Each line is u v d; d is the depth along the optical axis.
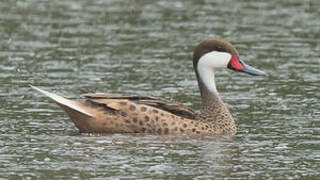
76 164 14.38
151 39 26.75
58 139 16.02
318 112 18.47
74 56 24.25
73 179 13.54
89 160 14.62
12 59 23.70
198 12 31.30
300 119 17.89
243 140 16.25
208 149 15.51
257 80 21.81
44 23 28.98
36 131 16.66
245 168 14.31
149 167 14.26
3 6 31.78
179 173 13.95
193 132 16.50
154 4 32.94
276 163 14.66
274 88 20.88
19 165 14.30
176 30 28.11
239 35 27.38
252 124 17.53
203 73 17.50
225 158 14.93
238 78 22.11
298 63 23.62
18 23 28.83
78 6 32.28
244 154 15.21
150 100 16.64
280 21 29.77
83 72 22.22
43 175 13.73
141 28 28.42
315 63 23.62
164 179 13.60
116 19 29.89
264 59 24.12
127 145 15.59
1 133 16.44
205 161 14.70
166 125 16.38
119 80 21.41
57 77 21.64
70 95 19.86
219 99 17.27
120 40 26.56
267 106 19.08
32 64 23.12
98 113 16.27
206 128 16.62
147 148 15.44
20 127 16.94
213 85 17.42
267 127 17.28
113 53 24.73
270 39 26.80
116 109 16.33
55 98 16.20
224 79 21.98
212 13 31.16
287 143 16.03
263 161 14.78
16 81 21.12
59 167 14.19
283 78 21.94
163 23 29.27
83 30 28.02
